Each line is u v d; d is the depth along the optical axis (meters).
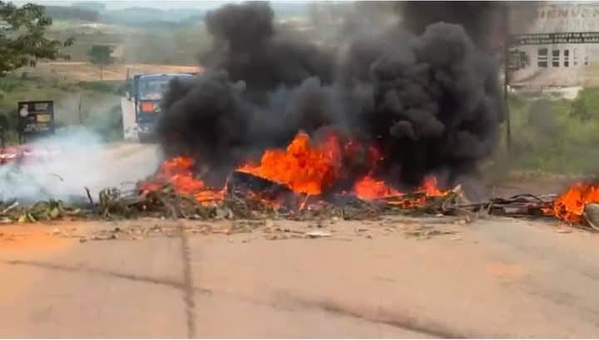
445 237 13.91
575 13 29.27
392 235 14.06
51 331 8.54
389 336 8.48
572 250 12.89
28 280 10.73
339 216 16.36
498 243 13.38
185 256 12.23
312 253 12.47
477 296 10.09
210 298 9.89
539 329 8.82
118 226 14.93
